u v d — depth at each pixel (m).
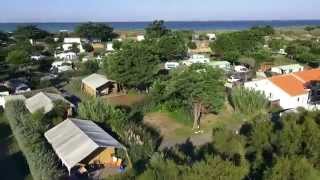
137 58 68.50
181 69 59.41
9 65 89.50
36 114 48.78
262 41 122.38
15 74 86.75
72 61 109.50
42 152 37.56
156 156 32.66
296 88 60.06
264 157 30.22
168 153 40.28
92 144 37.16
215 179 23.80
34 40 159.75
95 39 168.88
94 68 92.56
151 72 68.81
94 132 41.09
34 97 57.25
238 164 27.09
